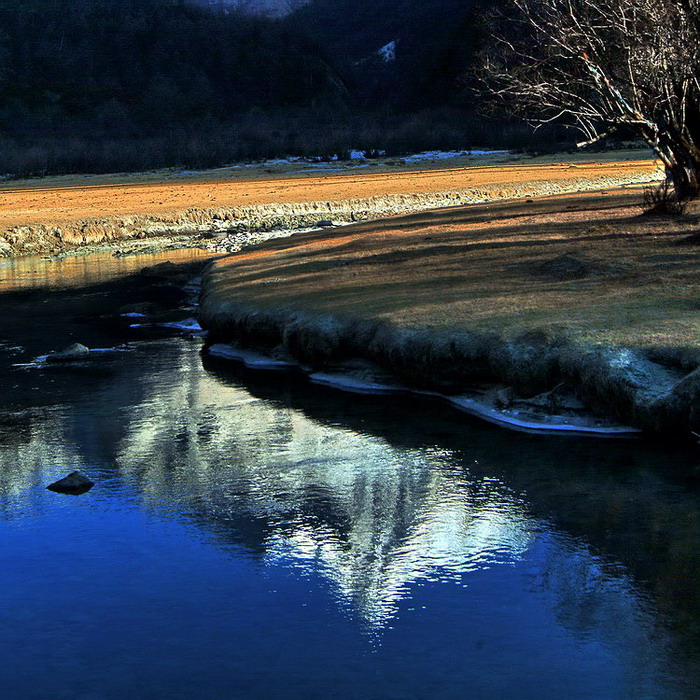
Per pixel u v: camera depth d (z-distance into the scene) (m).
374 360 15.38
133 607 8.20
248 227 47.47
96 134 166.00
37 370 18.14
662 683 6.81
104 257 38.69
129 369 17.88
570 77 26.80
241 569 8.88
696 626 7.51
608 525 9.41
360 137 127.56
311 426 13.47
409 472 11.34
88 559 9.20
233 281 22.39
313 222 48.25
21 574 8.88
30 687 7.03
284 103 196.12
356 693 6.82
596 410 12.41
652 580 8.27
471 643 7.45
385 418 13.62
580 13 27.89
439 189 60.66
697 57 24.58
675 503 9.84
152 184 84.50
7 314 25.44
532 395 13.11
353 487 10.95
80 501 10.79
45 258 39.41
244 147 123.75
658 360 12.17
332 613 8.00
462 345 14.05
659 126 25.97
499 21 31.77
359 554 9.10
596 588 8.20
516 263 19.94
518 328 13.93
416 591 8.32
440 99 157.62
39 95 180.12
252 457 12.23
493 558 8.88
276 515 10.20
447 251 23.25
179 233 47.03
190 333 21.66
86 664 7.31
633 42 25.00
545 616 7.79
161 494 10.95
